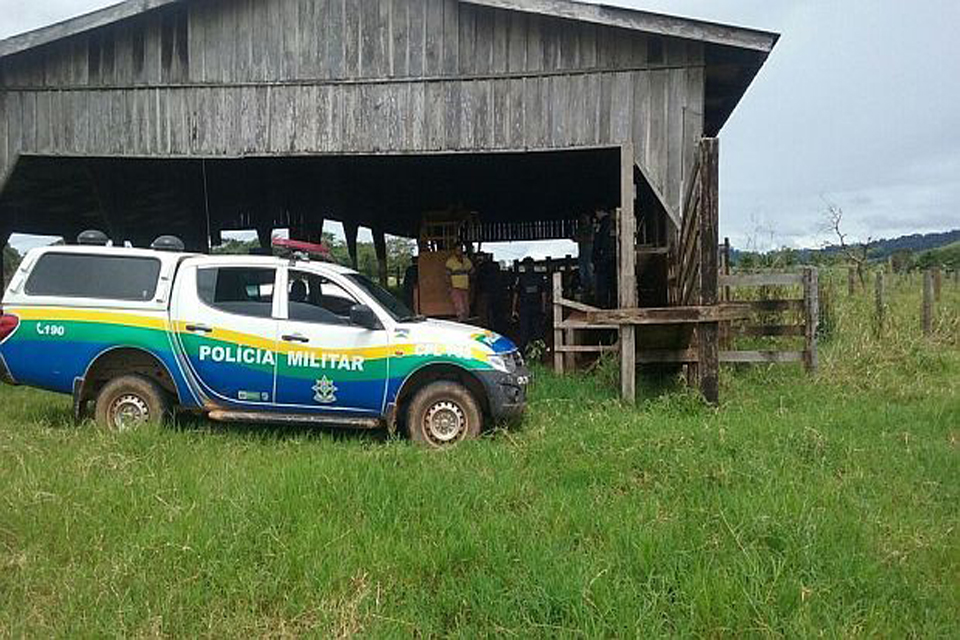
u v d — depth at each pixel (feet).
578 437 23.06
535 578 13.37
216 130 37.01
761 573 13.43
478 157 51.47
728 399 30.45
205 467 20.57
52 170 48.21
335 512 16.70
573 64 34.76
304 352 25.34
